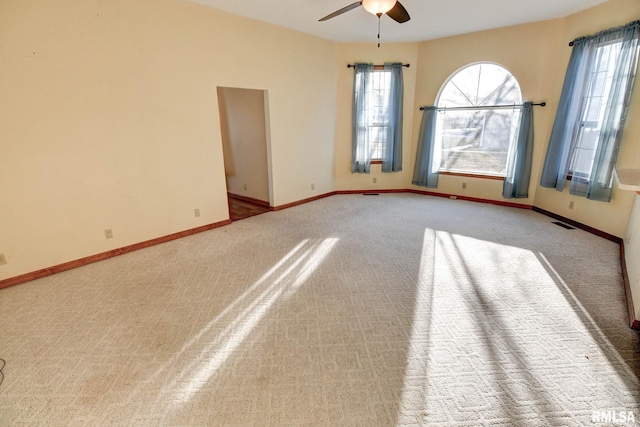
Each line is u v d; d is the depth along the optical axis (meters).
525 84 4.60
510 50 4.60
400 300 2.48
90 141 3.00
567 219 4.26
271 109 4.58
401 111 5.60
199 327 2.17
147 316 2.29
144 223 3.53
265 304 2.44
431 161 5.62
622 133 3.46
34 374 1.76
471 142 5.69
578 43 3.88
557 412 1.52
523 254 3.29
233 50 3.95
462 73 5.26
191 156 3.81
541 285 2.67
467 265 3.06
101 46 2.92
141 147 3.36
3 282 2.70
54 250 2.94
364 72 5.37
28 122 2.64
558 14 4.04
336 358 1.88
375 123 5.75
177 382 1.71
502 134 5.39
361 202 5.48
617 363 1.82
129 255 3.36
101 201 3.17
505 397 1.61
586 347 1.95
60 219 2.94
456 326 2.16
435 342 2.01
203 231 4.09
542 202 4.71
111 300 2.50
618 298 2.47
